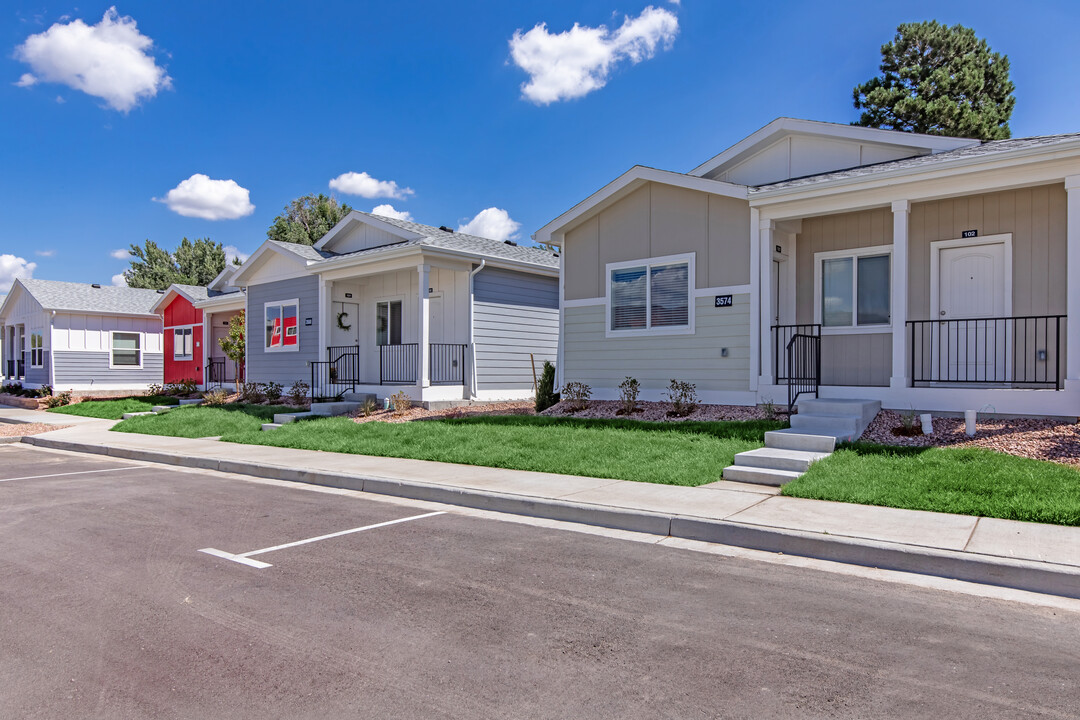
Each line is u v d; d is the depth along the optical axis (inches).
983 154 381.7
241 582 202.7
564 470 348.2
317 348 757.3
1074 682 135.8
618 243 550.0
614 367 550.6
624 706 127.6
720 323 493.7
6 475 415.2
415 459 406.9
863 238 479.5
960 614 173.5
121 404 889.5
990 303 429.1
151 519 287.6
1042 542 212.4
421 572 210.8
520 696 132.0
